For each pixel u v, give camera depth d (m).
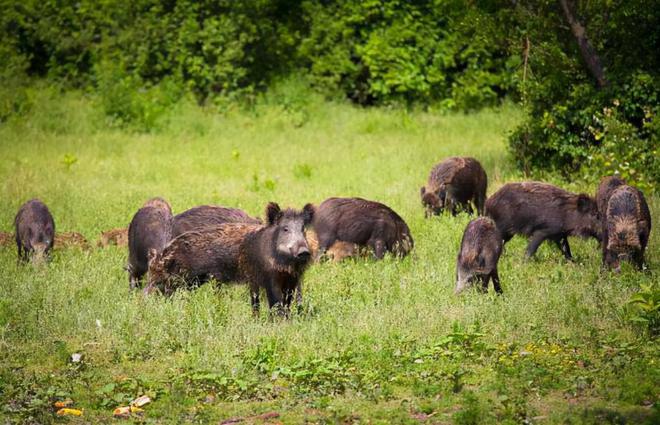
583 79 47.50
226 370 22.38
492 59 75.06
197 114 69.00
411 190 45.78
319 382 21.16
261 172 52.75
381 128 68.19
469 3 49.19
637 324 24.05
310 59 75.44
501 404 19.33
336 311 26.69
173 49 72.81
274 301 26.44
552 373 20.97
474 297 27.16
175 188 47.59
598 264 32.16
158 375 22.58
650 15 45.28
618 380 20.34
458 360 22.25
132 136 65.44
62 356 23.58
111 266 32.56
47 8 75.06
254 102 72.25
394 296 28.39
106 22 74.25
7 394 20.97
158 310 26.53
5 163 55.06
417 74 74.25
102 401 20.70
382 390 20.41
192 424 19.19
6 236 36.69
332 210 34.62
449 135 65.69
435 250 34.66
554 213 33.16
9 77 72.38
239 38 73.00
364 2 74.69
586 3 45.97
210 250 28.11
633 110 44.78
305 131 67.38
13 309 26.84
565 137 46.12
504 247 34.62
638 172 41.97
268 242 26.42
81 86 74.81
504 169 49.66
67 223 40.06
